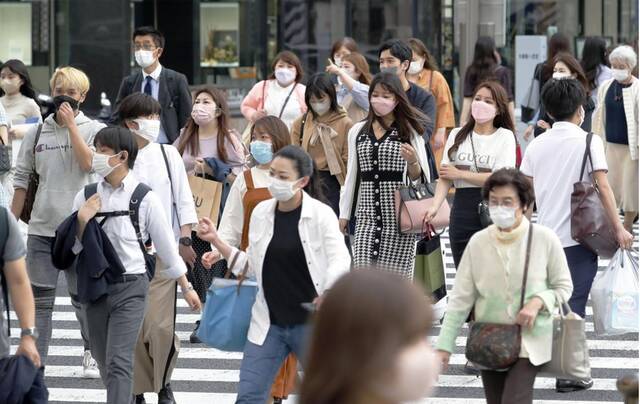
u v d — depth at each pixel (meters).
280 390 16.00
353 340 5.61
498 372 14.18
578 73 27.11
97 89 47.56
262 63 47.62
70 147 18.08
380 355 5.59
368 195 19.38
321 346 5.66
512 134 19.27
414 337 5.62
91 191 15.38
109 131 15.18
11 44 47.72
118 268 15.05
